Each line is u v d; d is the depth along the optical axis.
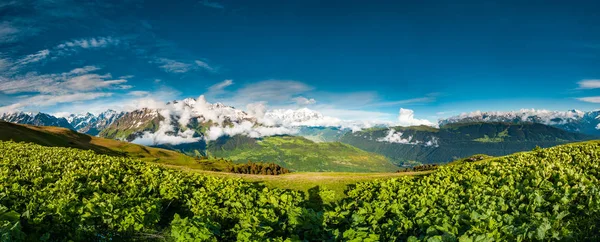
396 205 21.44
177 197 24.03
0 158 34.00
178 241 14.77
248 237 15.53
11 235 12.71
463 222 16.25
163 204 23.56
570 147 44.12
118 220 17.27
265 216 19.25
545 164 31.59
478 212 17.53
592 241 13.46
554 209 16.84
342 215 19.89
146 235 17.55
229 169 102.62
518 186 23.25
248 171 103.19
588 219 15.31
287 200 24.25
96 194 20.03
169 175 32.66
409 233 16.36
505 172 29.91
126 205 19.52
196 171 50.50
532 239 13.65
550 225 14.00
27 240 13.88
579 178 23.72
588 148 40.75
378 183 34.84
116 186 25.45
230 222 21.20
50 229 15.34
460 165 43.66
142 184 28.11
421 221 16.52
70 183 22.84
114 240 16.20
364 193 30.86
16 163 31.55
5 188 18.94
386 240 15.87
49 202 17.45
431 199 22.80
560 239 13.28
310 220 18.66
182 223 15.84
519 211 17.94
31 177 25.14
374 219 19.08
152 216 18.62
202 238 14.95
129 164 39.53
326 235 17.27
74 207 17.09
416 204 21.53
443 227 14.75
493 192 22.72
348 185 38.12
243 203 23.56
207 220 17.34
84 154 44.28
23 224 15.14
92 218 16.83
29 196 19.14
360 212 20.64
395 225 17.16
